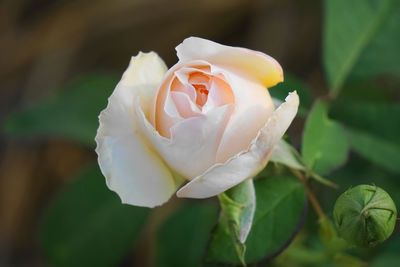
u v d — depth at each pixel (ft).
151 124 1.30
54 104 1.93
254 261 1.39
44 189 2.33
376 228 1.30
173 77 1.28
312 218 1.68
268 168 1.39
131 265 2.19
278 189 1.42
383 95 1.93
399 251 1.58
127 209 1.84
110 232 1.84
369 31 1.63
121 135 1.30
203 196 1.28
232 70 1.30
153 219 2.18
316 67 2.33
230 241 1.37
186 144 1.26
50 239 1.84
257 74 1.31
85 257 1.83
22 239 2.27
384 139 1.61
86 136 1.90
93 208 1.84
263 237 1.40
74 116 1.92
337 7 1.62
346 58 1.63
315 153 1.45
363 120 1.62
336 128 1.48
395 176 1.72
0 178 2.32
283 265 1.61
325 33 1.62
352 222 1.31
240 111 1.27
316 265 1.63
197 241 1.80
